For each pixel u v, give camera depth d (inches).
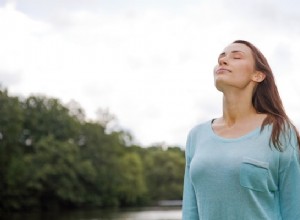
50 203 2308.1
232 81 91.7
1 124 2092.8
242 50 93.3
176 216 1637.6
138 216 1668.3
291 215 89.0
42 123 2507.4
